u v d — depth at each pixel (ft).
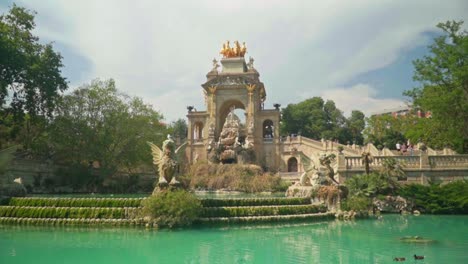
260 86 306.96
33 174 144.25
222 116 314.55
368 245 55.72
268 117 293.02
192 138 298.76
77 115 171.12
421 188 98.99
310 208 87.25
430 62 119.96
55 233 67.10
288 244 57.21
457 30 118.21
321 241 59.52
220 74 297.94
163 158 80.48
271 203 86.28
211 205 79.97
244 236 64.54
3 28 135.54
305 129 367.66
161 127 209.26
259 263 45.70
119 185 174.91
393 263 44.68
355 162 113.91
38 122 159.33
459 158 109.50
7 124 159.43
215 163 237.04
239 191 187.93
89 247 55.36
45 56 156.25
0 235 65.31
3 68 138.62
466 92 114.11
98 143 169.89
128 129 177.68
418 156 111.24
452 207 93.25
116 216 75.36
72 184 159.33
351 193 95.76
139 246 56.13
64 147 167.32
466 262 44.57
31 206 81.71
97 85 176.86
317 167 97.55
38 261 47.01
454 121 115.96
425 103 116.16
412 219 85.87
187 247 55.36
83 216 76.18
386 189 100.22
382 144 246.68
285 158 279.90
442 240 59.52
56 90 159.94
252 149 267.59
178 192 75.00
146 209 73.00
